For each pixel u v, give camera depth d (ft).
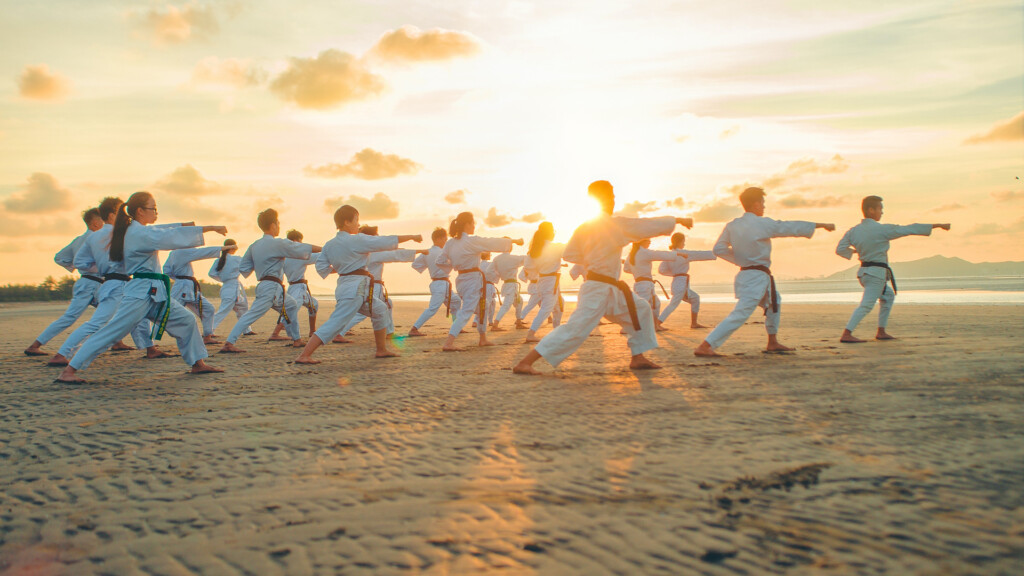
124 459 10.75
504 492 8.38
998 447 9.37
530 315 66.13
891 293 26.05
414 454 10.47
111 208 24.57
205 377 20.61
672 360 21.71
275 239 30.83
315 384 18.62
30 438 12.46
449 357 25.39
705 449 9.98
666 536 6.72
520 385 17.16
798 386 15.29
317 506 8.16
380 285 36.68
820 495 7.71
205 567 6.53
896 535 6.46
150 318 20.67
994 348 21.15
